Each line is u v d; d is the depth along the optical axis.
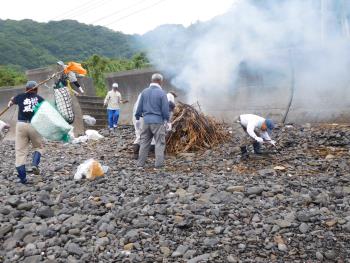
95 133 13.39
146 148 8.74
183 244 4.69
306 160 8.40
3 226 5.20
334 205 5.67
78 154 10.80
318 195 6.00
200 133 10.43
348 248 4.51
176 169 8.48
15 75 33.22
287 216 5.25
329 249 4.50
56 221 5.43
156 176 7.71
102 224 5.18
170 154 10.10
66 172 8.41
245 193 6.22
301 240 4.72
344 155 8.50
